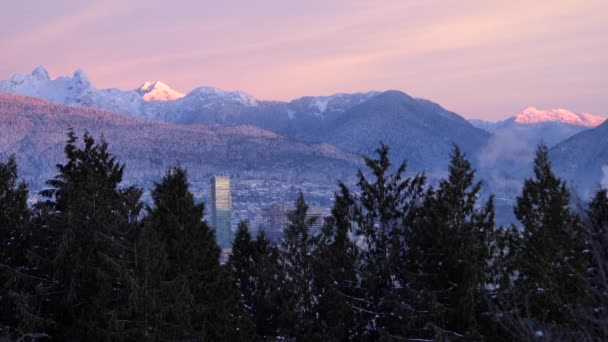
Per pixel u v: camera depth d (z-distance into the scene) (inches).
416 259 1219.2
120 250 1168.2
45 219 1242.6
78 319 1112.8
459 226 1209.4
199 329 1263.5
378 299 1257.4
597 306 719.1
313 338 1267.2
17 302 1085.8
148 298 1131.3
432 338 1126.4
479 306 1139.9
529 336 633.6
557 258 1095.0
